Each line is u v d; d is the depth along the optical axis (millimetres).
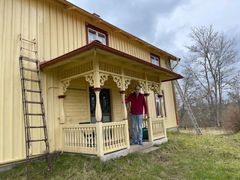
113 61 6445
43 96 6426
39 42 6594
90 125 5879
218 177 4715
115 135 6211
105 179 4520
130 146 6953
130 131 9281
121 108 9594
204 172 5090
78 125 6180
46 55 6734
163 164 5863
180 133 13266
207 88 25250
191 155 6902
